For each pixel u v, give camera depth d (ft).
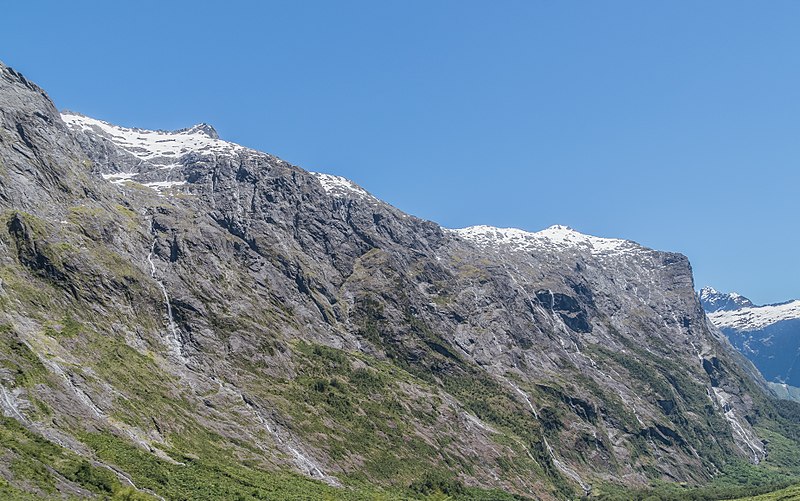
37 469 534.78
